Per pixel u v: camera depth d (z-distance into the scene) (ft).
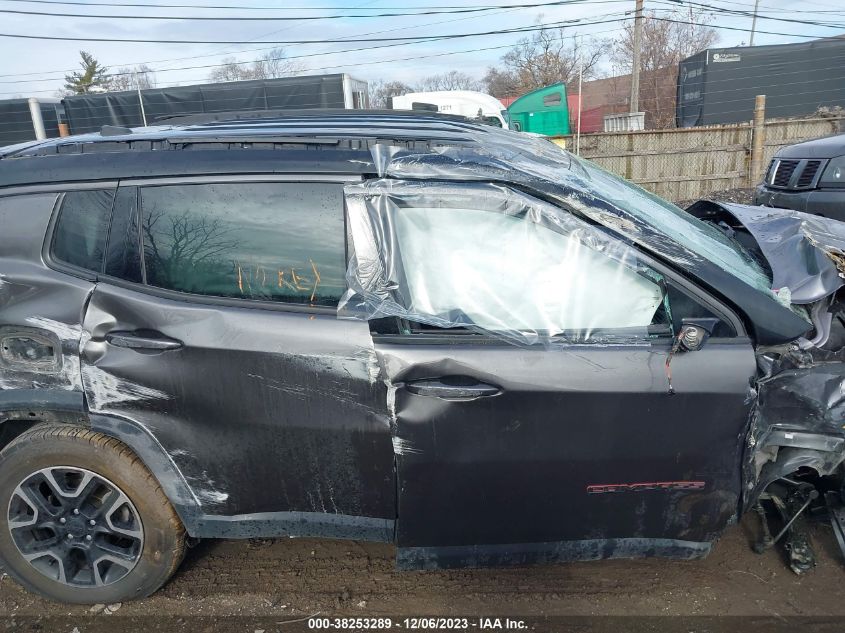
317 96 46.62
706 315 7.13
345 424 7.14
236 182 7.29
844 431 7.52
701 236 8.38
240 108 47.34
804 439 7.57
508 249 7.20
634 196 8.81
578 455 7.09
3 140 50.19
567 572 8.82
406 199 7.10
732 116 56.70
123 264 7.40
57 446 7.61
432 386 6.91
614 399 6.92
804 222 9.39
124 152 7.66
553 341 7.06
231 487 7.54
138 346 7.20
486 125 10.37
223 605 8.32
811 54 54.54
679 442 7.07
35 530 8.09
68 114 48.85
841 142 23.17
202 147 7.62
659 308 7.20
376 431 7.11
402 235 7.16
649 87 97.04
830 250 8.19
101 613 8.21
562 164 8.36
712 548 8.48
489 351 6.96
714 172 42.37
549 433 7.02
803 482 8.79
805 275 7.92
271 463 7.39
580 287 7.20
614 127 56.44
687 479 7.25
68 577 8.07
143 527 7.80
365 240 7.13
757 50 55.16
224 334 7.11
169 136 8.01
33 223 7.50
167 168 7.38
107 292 7.30
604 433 7.02
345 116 10.28
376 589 8.57
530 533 7.55
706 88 56.44
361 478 7.35
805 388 7.48
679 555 7.74
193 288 7.36
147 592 8.16
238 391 7.16
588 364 6.93
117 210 7.43
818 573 8.66
